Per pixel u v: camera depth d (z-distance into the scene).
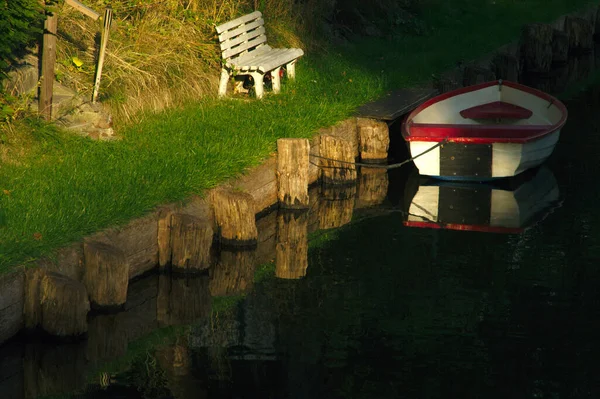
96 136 14.90
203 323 11.97
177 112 16.86
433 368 10.77
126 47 17.30
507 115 19.98
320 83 20.12
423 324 11.90
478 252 14.45
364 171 18.89
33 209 11.84
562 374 10.66
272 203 15.95
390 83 21.38
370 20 27.28
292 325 11.92
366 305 12.52
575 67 31.23
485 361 10.95
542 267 13.79
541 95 20.39
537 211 16.48
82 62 15.97
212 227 14.06
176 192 13.30
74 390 10.28
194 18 19.08
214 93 18.28
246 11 21.12
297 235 15.27
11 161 13.45
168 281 12.85
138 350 11.23
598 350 11.21
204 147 15.10
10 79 14.12
